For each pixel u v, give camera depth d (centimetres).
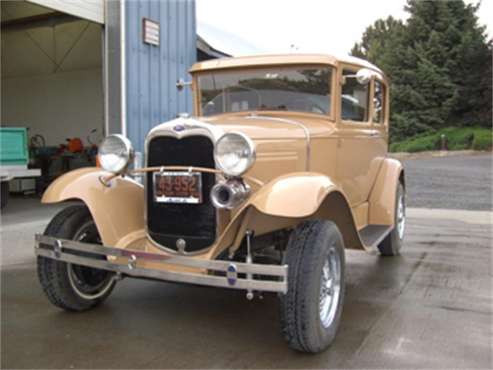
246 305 397
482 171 1498
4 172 833
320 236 302
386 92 551
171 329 346
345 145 425
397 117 2489
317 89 410
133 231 368
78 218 370
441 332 340
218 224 320
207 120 391
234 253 332
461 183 1260
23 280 467
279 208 285
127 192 379
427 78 2461
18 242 631
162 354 306
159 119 927
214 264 290
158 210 341
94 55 1222
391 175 530
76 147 1160
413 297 418
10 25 1240
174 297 416
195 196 325
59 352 308
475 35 2466
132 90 859
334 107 405
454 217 848
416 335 335
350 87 436
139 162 604
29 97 1351
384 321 360
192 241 330
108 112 854
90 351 310
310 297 289
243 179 316
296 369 286
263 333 339
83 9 796
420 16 2606
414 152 2277
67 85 1288
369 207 512
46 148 1204
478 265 527
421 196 1077
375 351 310
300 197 289
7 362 294
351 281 467
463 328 347
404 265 529
